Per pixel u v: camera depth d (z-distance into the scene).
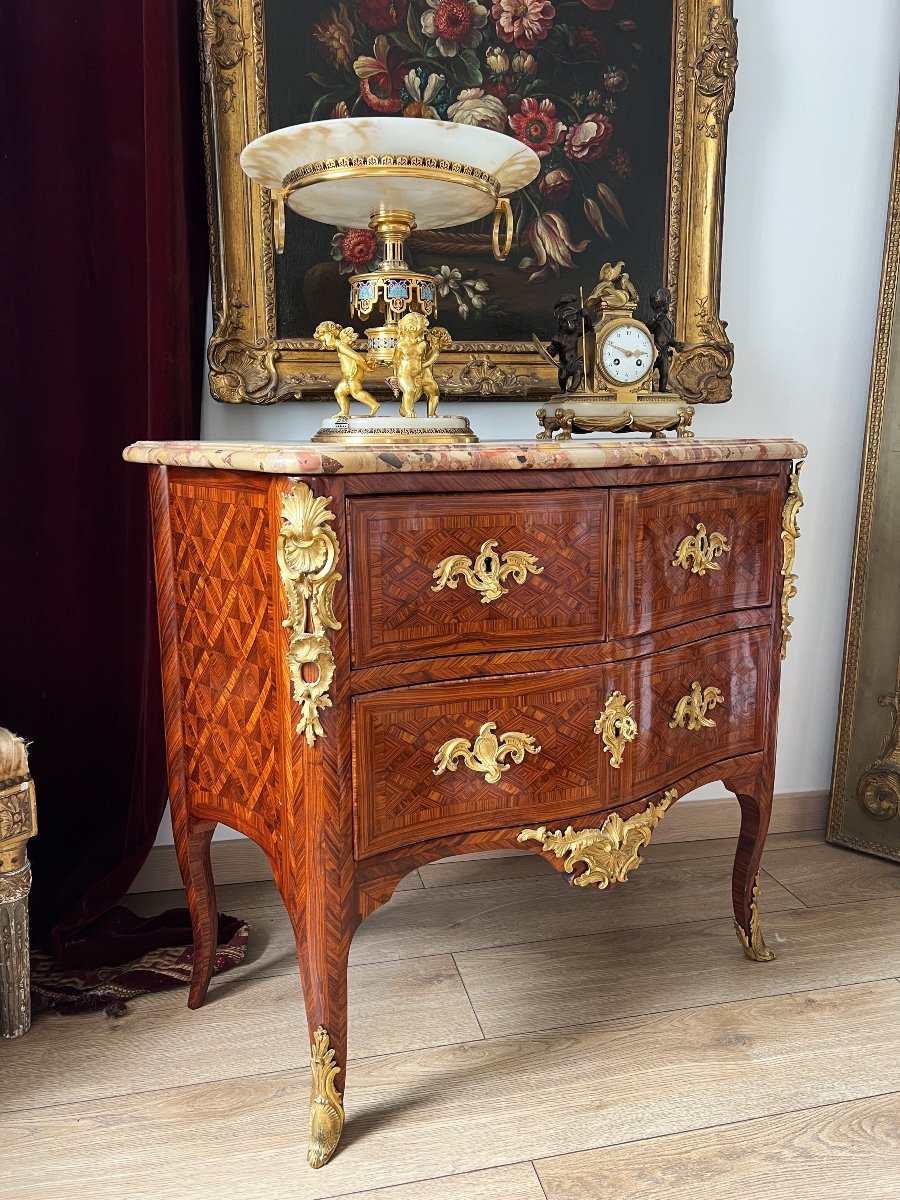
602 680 1.37
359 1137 1.32
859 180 2.13
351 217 1.50
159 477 1.44
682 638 1.48
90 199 1.72
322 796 1.17
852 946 1.81
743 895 1.74
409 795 1.25
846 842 2.25
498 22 1.82
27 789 1.48
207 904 1.58
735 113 2.02
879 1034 1.54
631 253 1.96
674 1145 1.30
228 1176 1.25
